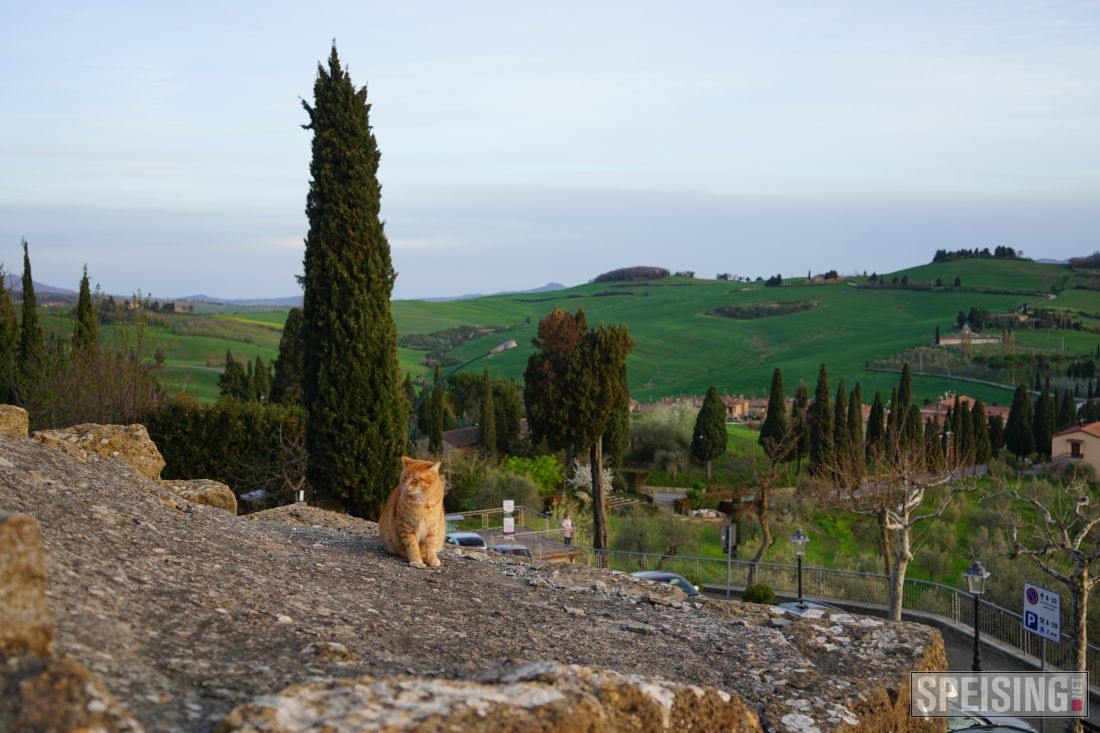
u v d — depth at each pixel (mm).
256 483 33375
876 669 6430
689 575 30891
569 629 6496
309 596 5750
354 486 25375
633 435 76125
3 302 37594
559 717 3664
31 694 2857
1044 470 75250
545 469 52594
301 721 3258
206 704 3584
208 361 108625
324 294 25281
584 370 41031
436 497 8164
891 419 67625
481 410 66812
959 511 52000
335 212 25016
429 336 198125
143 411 33250
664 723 4250
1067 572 33750
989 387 147125
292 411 34531
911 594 29281
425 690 3668
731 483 70000
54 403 32094
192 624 4539
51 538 5145
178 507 7777
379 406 25547
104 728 2859
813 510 54719
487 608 6730
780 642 6895
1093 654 22562
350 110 24938
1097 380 144000
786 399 146125
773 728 5203
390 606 6102
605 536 43125
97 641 3865
